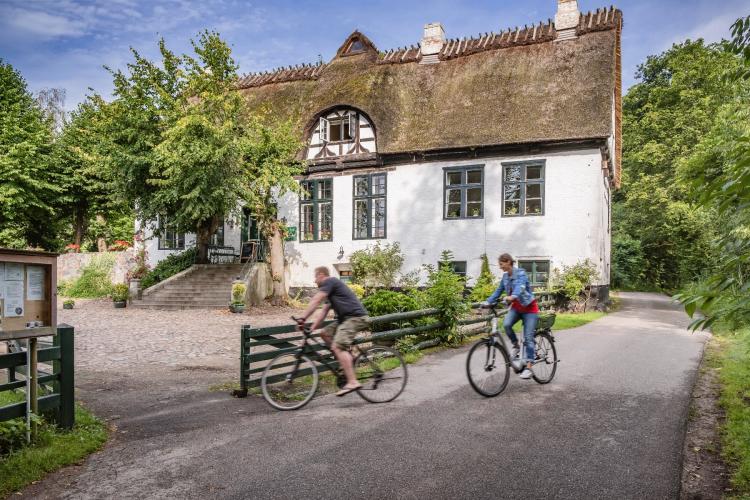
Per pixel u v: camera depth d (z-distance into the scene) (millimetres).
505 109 20281
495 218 20078
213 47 19562
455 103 21469
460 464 4633
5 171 24594
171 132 17266
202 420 6117
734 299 2990
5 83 28625
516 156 19797
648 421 5848
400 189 21609
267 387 7059
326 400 6922
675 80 34000
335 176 22844
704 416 6121
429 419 5973
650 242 34188
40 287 5090
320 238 23219
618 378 8023
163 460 4844
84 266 26578
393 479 4332
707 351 10430
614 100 23656
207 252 23078
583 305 18391
